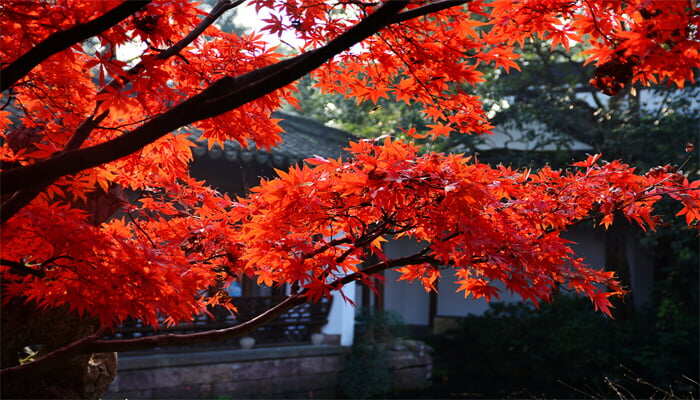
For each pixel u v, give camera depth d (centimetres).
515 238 269
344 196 263
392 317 1183
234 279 344
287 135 1016
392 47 306
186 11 264
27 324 377
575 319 1159
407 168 252
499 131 1422
